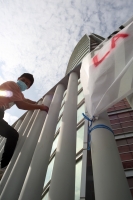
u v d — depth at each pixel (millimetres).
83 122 4805
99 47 2549
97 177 1509
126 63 1801
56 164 2322
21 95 2988
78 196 2918
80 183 3102
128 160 7441
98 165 1573
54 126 3943
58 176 2113
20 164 3322
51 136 3562
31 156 3531
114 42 2098
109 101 1779
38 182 2584
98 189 1424
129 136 8891
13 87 2832
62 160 2344
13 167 3393
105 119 2045
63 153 2475
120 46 1968
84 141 3730
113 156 1607
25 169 3270
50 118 4074
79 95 6957
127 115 10547
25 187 2494
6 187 3004
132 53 1805
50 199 1882
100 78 2027
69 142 2736
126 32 2004
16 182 3043
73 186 2068
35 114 5402
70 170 2215
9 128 3078
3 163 3090
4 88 2756
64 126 3195
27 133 4504
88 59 2566
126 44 1922
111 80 1885
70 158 2412
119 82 1752
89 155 3543
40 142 3312
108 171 1482
